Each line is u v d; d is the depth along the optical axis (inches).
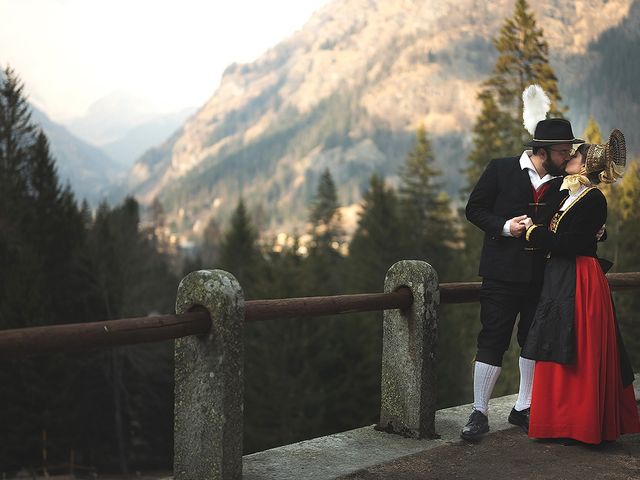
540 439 161.8
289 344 1058.7
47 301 1363.2
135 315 1477.6
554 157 154.3
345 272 2006.6
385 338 165.8
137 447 1456.7
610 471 143.1
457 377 1251.8
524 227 152.0
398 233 1999.3
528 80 1252.5
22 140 1680.6
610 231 1245.1
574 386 153.9
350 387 1095.6
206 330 124.0
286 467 141.5
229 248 1882.4
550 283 156.5
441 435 164.1
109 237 1529.3
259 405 1062.4
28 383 1136.8
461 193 1378.0
